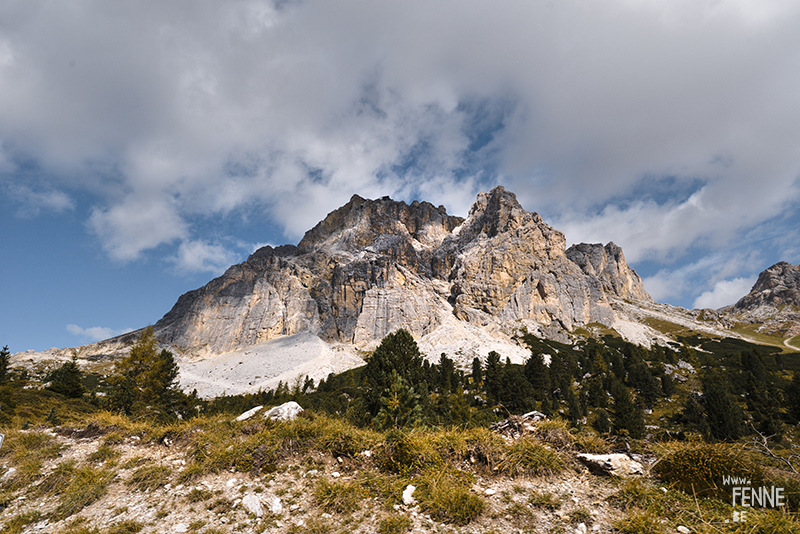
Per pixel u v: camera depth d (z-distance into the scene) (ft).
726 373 265.54
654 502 21.34
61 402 106.01
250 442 33.04
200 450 33.63
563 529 20.01
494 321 599.57
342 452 31.91
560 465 27.99
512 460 27.66
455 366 391.86
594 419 189.88
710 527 18.53
